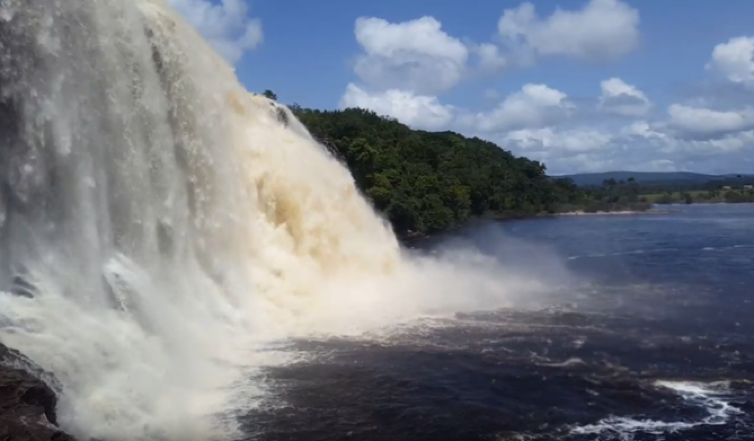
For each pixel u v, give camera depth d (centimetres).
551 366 2584
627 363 2630
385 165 9944
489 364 2600
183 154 3180
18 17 2258
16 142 2250
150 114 2855
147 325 2480
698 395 2316
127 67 2745
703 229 10188
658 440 1986
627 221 12619
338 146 9469
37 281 2205
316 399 2227
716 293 4131
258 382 2366
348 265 4216
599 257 6412
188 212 3147
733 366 2606
